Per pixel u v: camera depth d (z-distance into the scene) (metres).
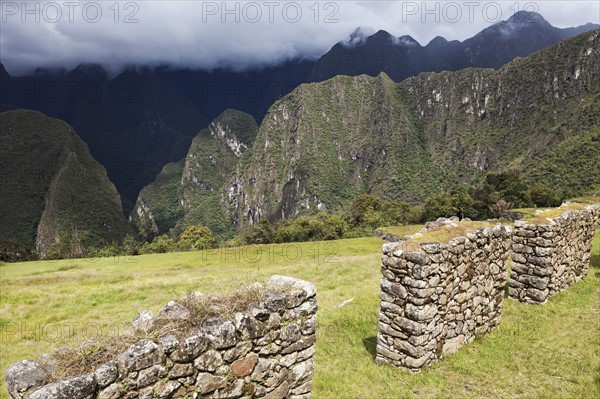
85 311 17.45
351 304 13.86
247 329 5.86
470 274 10.17
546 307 12.78
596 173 114.25
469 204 84.38
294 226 87.25
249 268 30.39
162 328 5.30
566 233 14.27
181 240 90.88
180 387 5.14
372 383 8.52
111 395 4.52
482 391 8.24
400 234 54.41
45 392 4.05
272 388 6.25
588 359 9.34
